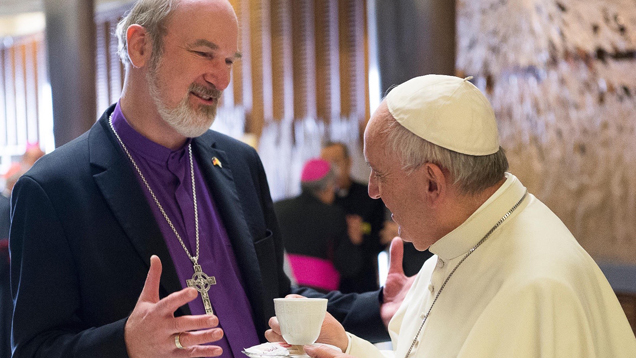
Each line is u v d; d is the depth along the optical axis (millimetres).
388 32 3947
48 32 4996
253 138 6715
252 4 6844
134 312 1493
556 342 1324
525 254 1449
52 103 5016
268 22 6773
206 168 2014
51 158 1828
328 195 4012
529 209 1569
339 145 4672
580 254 1485
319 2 6520
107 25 7953
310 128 6594
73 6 4910
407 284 1976
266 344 1602
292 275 3834
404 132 1534
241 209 2025
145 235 1769
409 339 1698
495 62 4914
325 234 3889
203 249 1910
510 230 1522
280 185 6781
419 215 1575
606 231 4727
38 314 1662
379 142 1567
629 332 1482
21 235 1707
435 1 3836
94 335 1550
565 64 4766
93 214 1752
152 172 1921
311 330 1516
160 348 1427
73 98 4945
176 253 1868
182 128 1821
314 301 1509
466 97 1550
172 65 1771
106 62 7938
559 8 4723
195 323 1392
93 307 1721
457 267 1580
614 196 4684
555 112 4832
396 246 2008
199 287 1838
